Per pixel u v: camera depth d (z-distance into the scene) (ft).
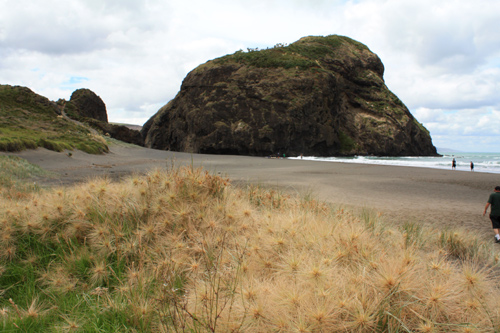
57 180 46.96
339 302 5.71
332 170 84.17
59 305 8.07
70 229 11.46
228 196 14.37
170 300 7.14
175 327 6.01
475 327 5.25
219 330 5.65
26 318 7.22
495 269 11.00
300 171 80.07
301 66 235.81
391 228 15.34
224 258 8.95
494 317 5.60
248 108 224.12
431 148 278.46
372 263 7.12
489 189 48.57
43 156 84.64
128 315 7.16
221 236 10.59
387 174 73.15
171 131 276.82
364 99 265.75
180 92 274.57
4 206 13.00
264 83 227.40
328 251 8.04
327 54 268.21
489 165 116.98
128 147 162.71
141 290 7.84
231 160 132.26
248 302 6.05
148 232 10.84
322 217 13.73
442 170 85.46
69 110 212.84
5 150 75.56
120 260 9.85
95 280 9.05
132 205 12.36
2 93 156.25
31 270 9.95
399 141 244.01
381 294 6.02
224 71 244.83
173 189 13.04
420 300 5.90
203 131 232.73
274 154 217.15
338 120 246.27
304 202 18.16
